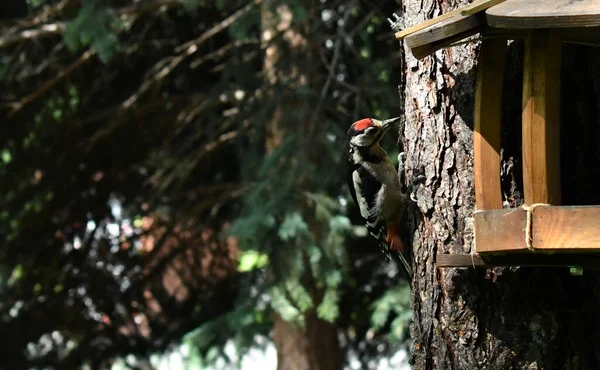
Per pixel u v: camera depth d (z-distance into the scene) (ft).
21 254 47.50
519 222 17.33
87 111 46.91
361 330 47.60
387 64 38.83
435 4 20.76
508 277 18.92
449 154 19.85
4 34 44.29
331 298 36.52
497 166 18.80
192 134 47.03
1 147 46.09
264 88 39.99
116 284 50.16
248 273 42.32
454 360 19.31
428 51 18.72
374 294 45.52
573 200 19.43
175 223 47.80
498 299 18.95
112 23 39.27
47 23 44.62
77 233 48.65
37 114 46.01
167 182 45.19
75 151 46.29
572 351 18.69
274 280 36.86
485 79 18.81
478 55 19.74
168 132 46.34
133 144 46.98
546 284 18.86
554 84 17.61
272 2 36.94
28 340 49.14
